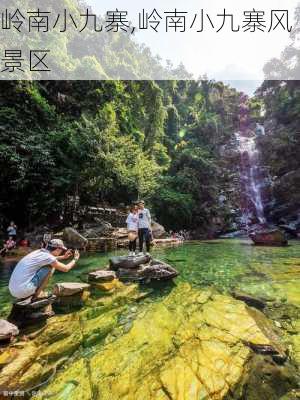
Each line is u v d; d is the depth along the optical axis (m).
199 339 3.34
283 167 28.56
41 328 3.71
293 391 2.47
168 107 44.16
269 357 2.97
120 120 26.39
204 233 25.14
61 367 2.83
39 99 18.45
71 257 10.11
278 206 26.62
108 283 5.77
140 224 7.77
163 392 2.42
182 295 5.12
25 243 12.41
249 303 4.69
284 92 37.16
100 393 2.42
